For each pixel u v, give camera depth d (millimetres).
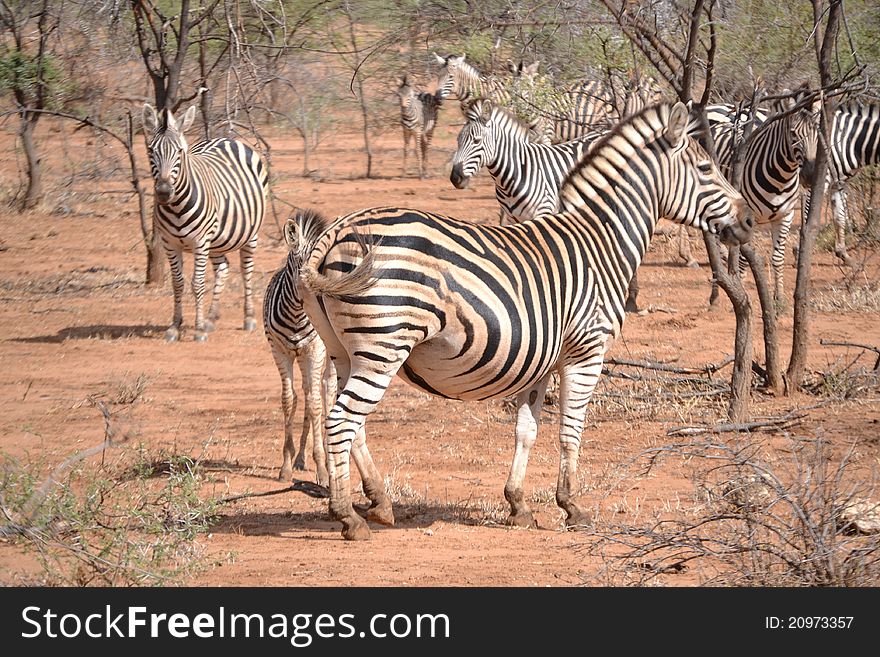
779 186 15312
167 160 13852
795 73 15539
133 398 11344
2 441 10227
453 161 13109
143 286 19094
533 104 14922
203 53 19250
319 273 6781
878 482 8297
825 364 13180
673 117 8102
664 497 8344
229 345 14992
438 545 7281
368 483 7477
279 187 28141
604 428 10773
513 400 11844
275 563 6812
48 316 16625
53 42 23797
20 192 27812
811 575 5902
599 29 13781
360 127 41000
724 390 11672
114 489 7430
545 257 7383
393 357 6742
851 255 19812
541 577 6516
